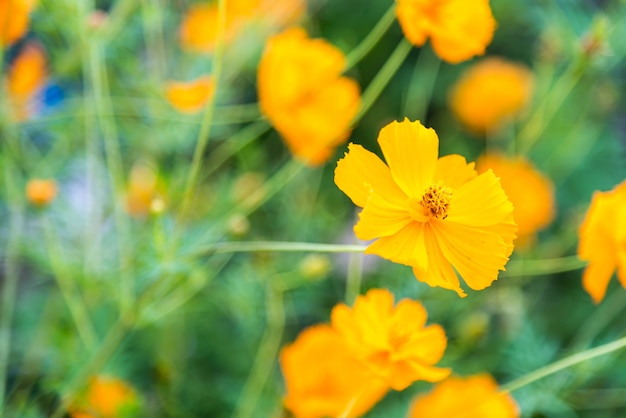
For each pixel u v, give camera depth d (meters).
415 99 0.80
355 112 0.60
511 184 0.71
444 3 0.52
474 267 0.47
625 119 0.91
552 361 0.69
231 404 0.70
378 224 0.45
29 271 0.78
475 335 0.65
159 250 0.55
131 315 0.58
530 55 0.96
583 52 0.65
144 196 0.67
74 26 0.60
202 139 0.54
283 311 0.66
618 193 0.53
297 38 0.60
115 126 0.70
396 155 0.46
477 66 0.89
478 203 0.47
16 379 0.67
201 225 0.64
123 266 0.60
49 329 0.67
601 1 0.72
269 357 0.65
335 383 0.55
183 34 0.70
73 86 0.73
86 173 0.70
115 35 0.65
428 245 0.47
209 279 0.65
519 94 0.82
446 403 0.58
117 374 0.65
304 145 0.61
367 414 0.67
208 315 0.73
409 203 0.46
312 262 0.65
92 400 0.59
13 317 0.73
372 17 0.92
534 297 0.78
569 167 0.84
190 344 0.73
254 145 0.76
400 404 0.67
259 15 0.69
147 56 0.74
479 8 0.52
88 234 0.64
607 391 0.71
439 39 0.52
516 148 0.85
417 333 0.49
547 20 0.71
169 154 0.72
